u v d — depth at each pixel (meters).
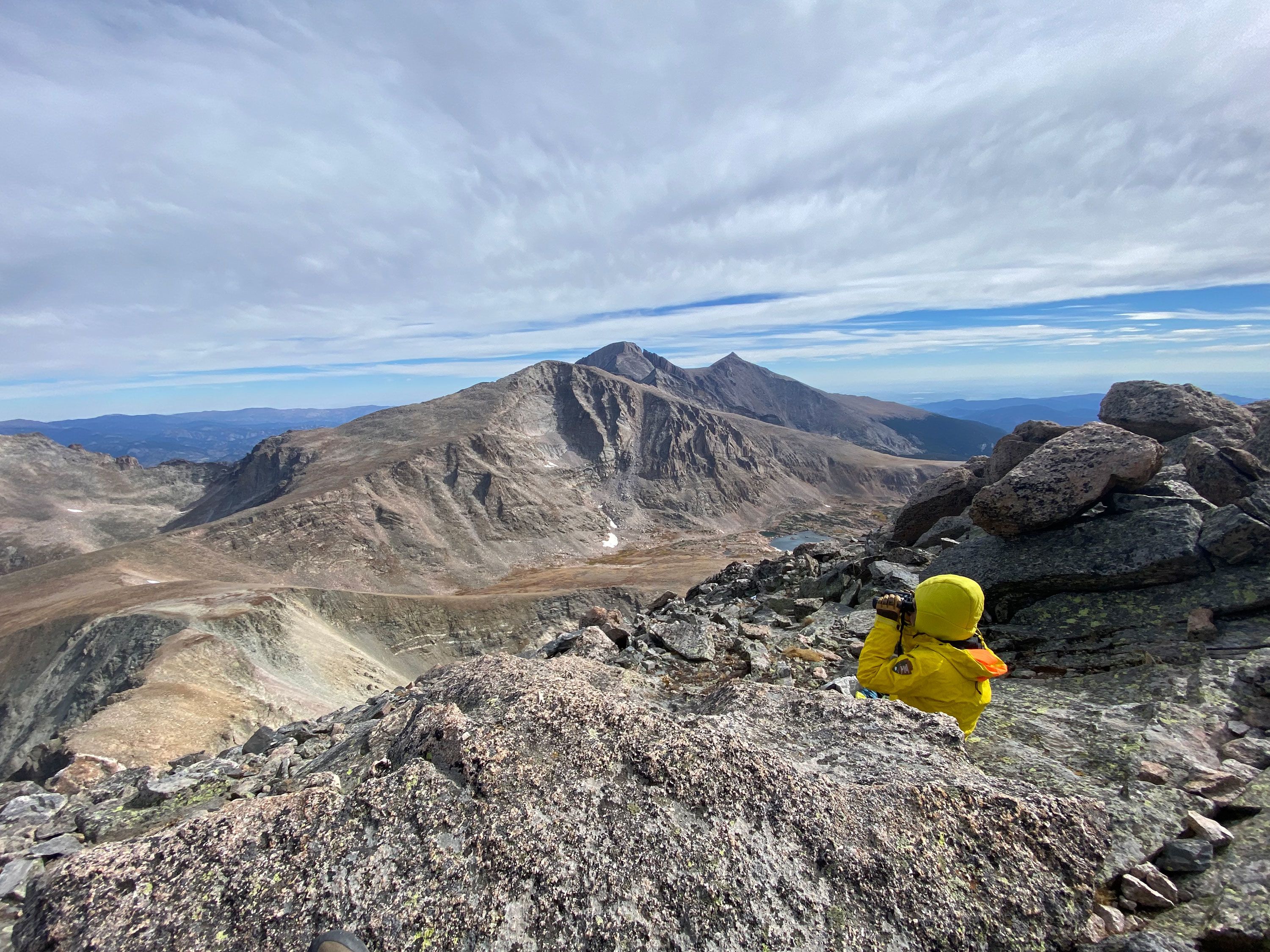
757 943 3.38
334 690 99.50
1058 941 3.58
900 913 3.56
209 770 7.57
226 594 121.81
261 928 3.41
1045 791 5.10
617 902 3.52
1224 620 7.90
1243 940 3.48
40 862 5.95
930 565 11.16
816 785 4.22
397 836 3.83
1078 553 9.30
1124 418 15.96
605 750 4.43
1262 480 9.25
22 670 105.88
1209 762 5.45
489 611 144.00
